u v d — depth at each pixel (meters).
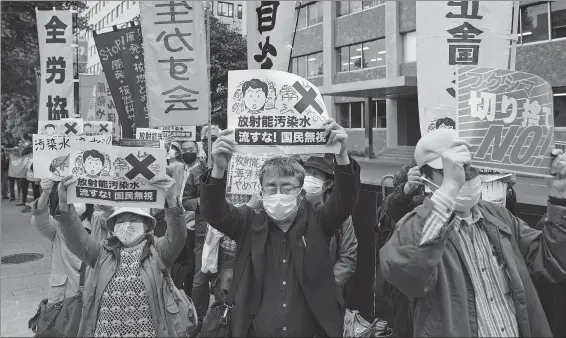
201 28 5.42
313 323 2.56
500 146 2.38
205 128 6.38
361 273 4.05
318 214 2.74
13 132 17.00
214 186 2.58
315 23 25.22
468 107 2.39
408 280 1.96
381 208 3.55
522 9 14.95
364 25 22.42
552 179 2.35
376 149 24.11
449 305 2.03
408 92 19.58
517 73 2.46
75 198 3.01
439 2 3.58
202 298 4.56
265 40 4.95
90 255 3.05
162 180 3.01
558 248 2.23
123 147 3.03
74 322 3.23
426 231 1.96
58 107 6.66
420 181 2.51
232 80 2.76
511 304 2.18
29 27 12.95
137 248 3.04
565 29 13.98
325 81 24.50
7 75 13.94
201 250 4.60
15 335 4.43
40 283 6.17
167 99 5.43
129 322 2.88
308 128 2.70
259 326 2.50
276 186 2.61
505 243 2.26
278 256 2.61
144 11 5.38
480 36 3.59
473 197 2.15
